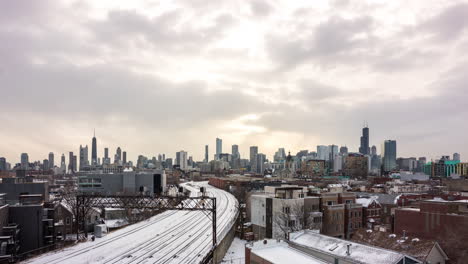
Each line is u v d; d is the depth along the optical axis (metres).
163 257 52.56
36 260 50.25
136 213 95.06
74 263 48.78
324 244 46.16
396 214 60.88
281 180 181.75
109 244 61.34
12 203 75.94
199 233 71.88
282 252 43.94
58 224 68.31
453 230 51.62
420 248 46.06
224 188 185.75
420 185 147.50
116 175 147.75
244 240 81.56
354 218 75.69
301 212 69.69
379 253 40.81
